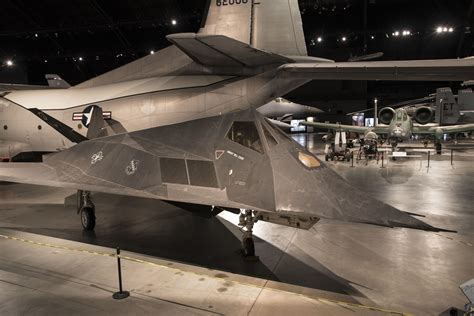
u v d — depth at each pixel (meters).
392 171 16.52
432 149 27.59
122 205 10.73
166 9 28.64
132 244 7.32
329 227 8.22
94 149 7.82
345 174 15.77
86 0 27.19
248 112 6.30
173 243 7.33
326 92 45.69
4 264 6.25
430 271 5.80
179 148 6.67
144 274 5.77
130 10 29.05
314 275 5.68
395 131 21.80
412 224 4.65
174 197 5.97
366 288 5.22
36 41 34.59
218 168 6.02
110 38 33.91
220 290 5.18
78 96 11.78
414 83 46.38
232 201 5.50
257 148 5.90
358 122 39.72
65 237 7.85
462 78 7.62
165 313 4.57
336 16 31.30
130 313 4.59
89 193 8.27
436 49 37.50
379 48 38.22
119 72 11.79
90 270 5.96
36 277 5.70
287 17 10.13
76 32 32.28
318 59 9.57
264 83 9.85
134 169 6.79
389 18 31.16
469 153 24.98
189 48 8.14
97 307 4.75
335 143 20.52
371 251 6.72
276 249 6.87
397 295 5.00
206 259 6.42
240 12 10.28
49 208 10.53
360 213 4.87
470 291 4.02
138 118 10.62
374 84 47.06
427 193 11.69
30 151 13.03
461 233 7.71
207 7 10.56
